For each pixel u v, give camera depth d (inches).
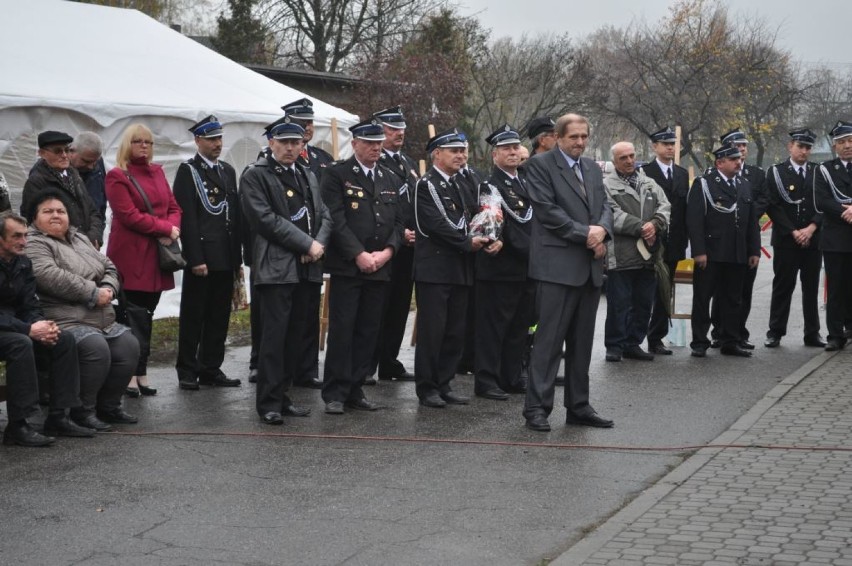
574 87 1467.8
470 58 1424.7
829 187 441.4
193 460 274.7
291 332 327.0
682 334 471.2
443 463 273.1
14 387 287.0
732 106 1529.3
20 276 296.0
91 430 299.0
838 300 446.0
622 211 418.3
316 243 315.9
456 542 213.9
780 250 457.1
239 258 371.9
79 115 460.1
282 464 271.3
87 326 310.8
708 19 1593.3
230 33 1525.6
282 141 315.3
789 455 277.3
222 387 373.7
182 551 208.2
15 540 214.4
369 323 337.7
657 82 1573.6
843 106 1688.0
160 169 359.9
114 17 606.2
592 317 315.0
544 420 311.6
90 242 329.7
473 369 405.4
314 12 1531.7
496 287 355.6
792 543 208.8
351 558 204.7
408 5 1505.9
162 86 518.6
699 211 433.1
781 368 410.3
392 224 335.3
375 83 1199.6
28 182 335.9
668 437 302.4
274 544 212.2
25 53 495.2
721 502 236.7
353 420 323.0
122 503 238.4
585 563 199.3
